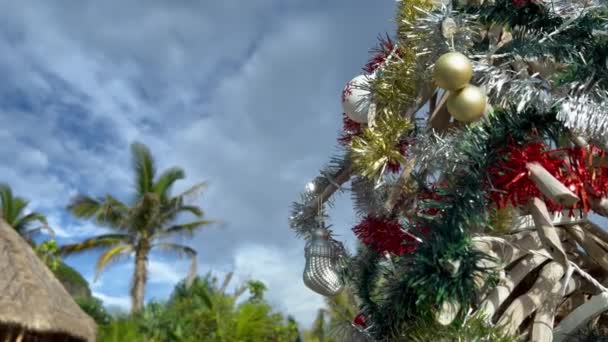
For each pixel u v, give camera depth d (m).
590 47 1.13
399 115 1.36
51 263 12.86
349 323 1.37
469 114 1.14
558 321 1.33
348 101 1.45
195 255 13.55
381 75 1.40
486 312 1.10
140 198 13.34
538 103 1.08
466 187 1.07
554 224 1.28
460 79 1.12
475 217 1.05
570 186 1.07
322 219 1.54
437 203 1.08
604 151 1.10
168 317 10.35
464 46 1.25
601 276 1.34
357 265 1.43
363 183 1.50
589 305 1.15
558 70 1.20
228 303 10.59
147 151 13.77
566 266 1.07
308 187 1.58
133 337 8.18
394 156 1.34
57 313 4.76
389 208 1.34
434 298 1.03
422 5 1.42
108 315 11.49
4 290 4.53
